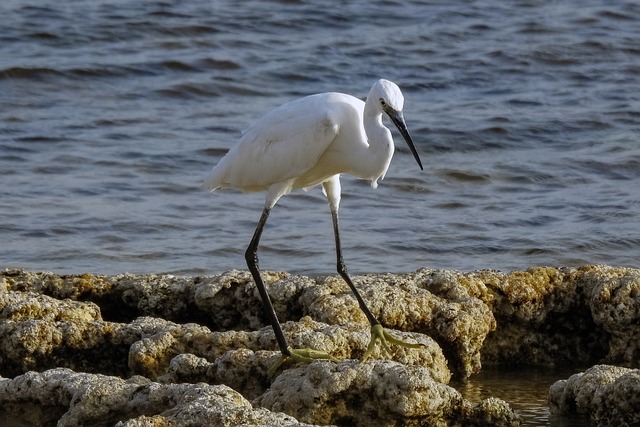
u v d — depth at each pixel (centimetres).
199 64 2578
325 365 854
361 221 1694
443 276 1120
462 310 1067
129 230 1623
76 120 2231
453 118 2297
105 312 1157
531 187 1920
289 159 1041
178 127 2212
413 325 1060
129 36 2758
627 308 1069
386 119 2267
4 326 1004
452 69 2673
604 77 2677
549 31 2988
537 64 2739
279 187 1063
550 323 1133
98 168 1956
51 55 2597
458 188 1911
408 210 1767
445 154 2123
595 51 2834
